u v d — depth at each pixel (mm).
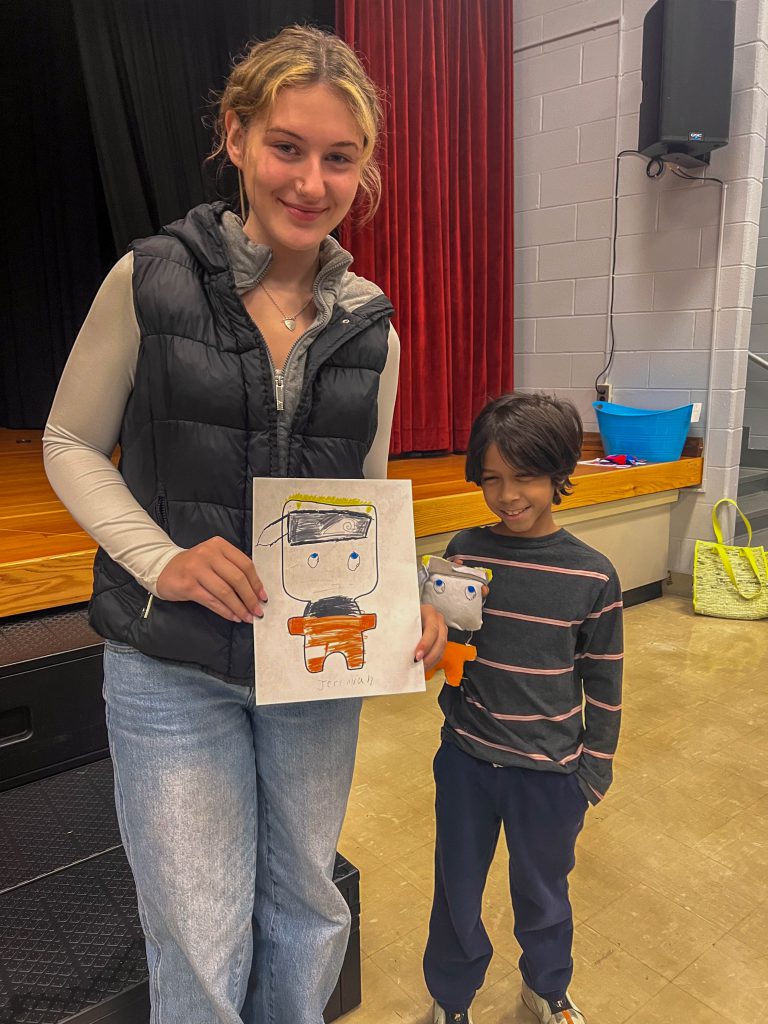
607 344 3770
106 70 3139
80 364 819
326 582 862
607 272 3723
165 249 805
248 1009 1051
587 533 3266
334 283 869
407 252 3461
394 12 3297
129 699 859
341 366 872
